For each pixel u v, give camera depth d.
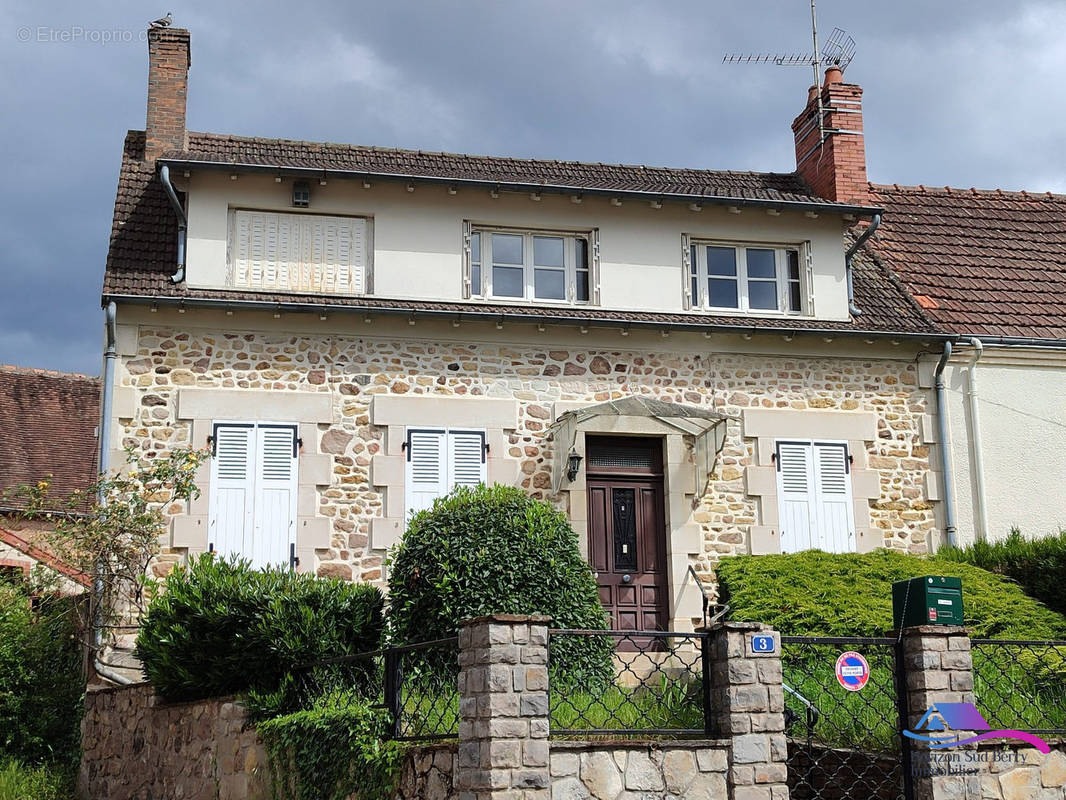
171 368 13.16
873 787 8.38
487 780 6.83
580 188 14.15
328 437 13.38
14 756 12.37
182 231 13.66
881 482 14.66
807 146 16.69
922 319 15.19
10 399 20.64
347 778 8.04
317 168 13.61
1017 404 15.28
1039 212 18.47
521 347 14.09
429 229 14.21
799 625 11.51
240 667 9.73
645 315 14.47
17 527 17.42
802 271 15.16
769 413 14.50
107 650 12.32
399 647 7.96
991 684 9.70
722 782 7.46
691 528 14.01
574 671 9.97
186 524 12.87
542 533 10.68
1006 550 13.54
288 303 13.27
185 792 10.24
